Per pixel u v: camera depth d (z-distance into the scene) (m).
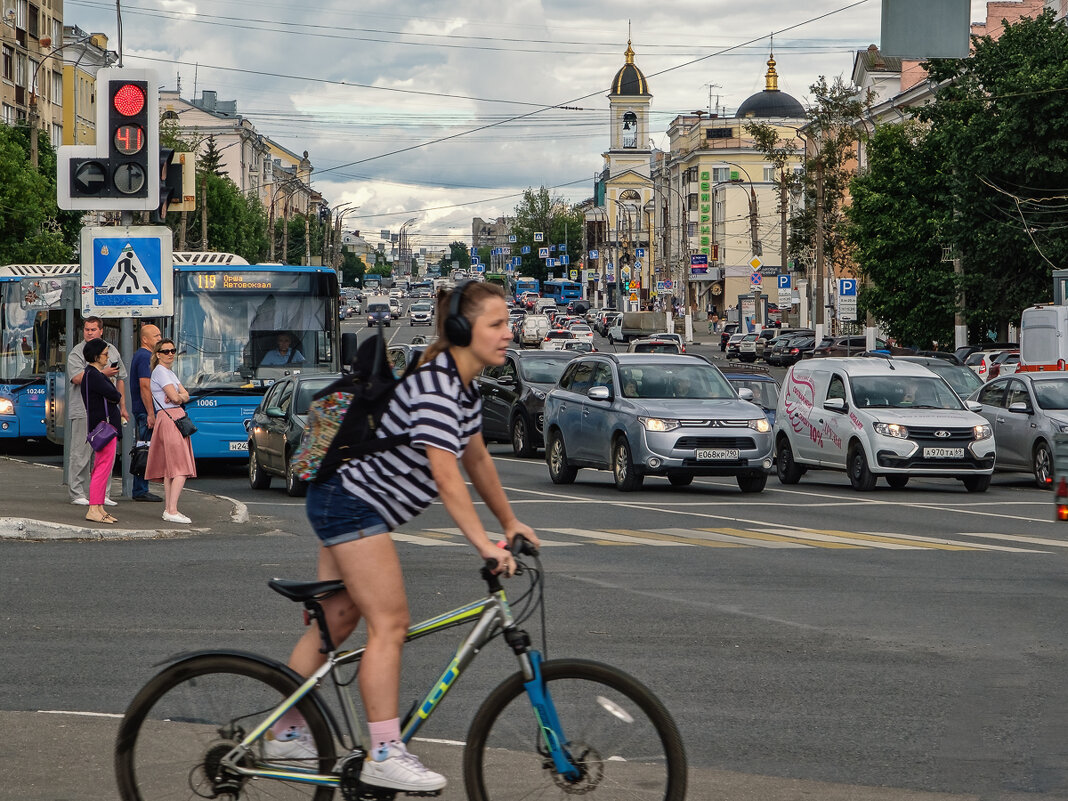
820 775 6.46
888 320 60.72
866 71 94.88
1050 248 49.91
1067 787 6.30
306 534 16.28
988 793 6.21
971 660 9.08
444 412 5.12
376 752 5.16
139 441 19.02
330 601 5.39
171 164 17.73
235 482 25.23
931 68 52.69
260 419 23.25
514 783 5.14
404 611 5.25
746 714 7.62
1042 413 24.86
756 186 134.62
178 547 14.86
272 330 26.34
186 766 5.27
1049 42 50.81
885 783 6.34
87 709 7.69
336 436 5.17
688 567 13.41
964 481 23.78
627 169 175.62
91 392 15.97
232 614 10.67
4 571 12.89
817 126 83.88
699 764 6.64
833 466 24.48
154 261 17.84
